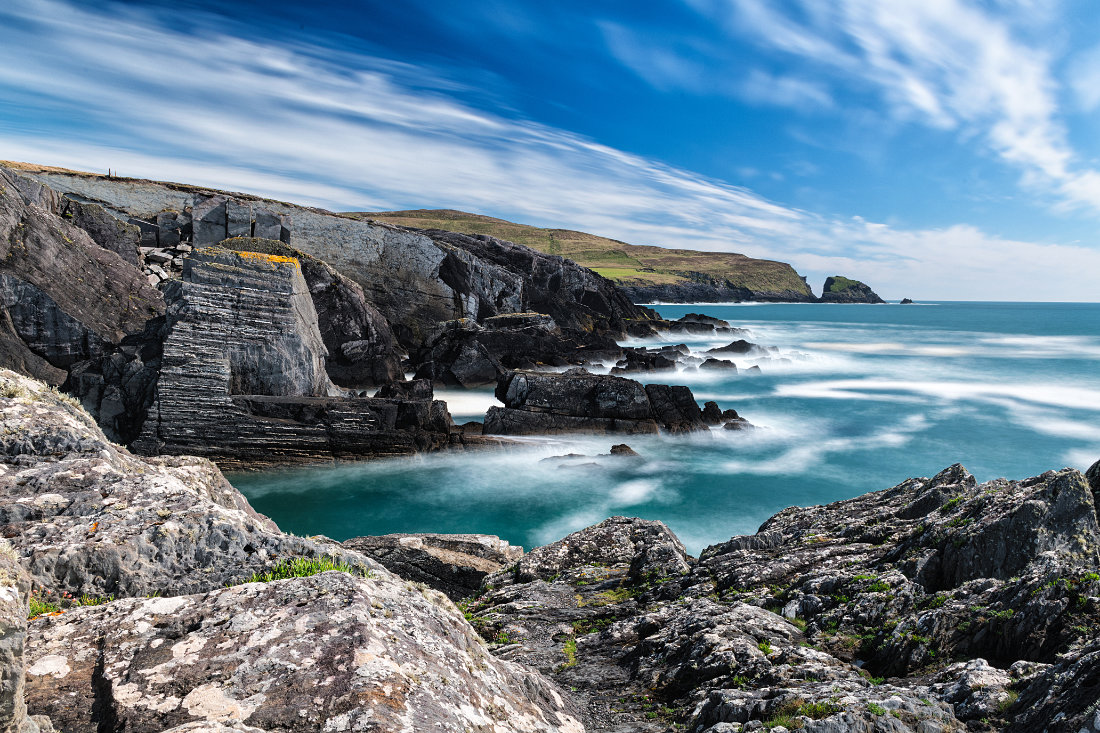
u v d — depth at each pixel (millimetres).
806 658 10070
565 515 31078
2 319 37594
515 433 41875
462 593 19359
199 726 4426
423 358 63406
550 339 70750
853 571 13125
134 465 10742
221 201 63250
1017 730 6902
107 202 62656
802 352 88562
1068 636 8906
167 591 7438
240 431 35406
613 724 9195
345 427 37031
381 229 69312
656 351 78500
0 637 3812
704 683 9875
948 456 40250
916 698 7723
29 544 7277
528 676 7516
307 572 7965
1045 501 11594
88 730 4520
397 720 4652
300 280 39969
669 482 35500
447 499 33000
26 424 9477
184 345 34969
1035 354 89188
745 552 15797
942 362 81000
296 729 4488
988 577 11523
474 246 93000
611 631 12891
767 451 41344
